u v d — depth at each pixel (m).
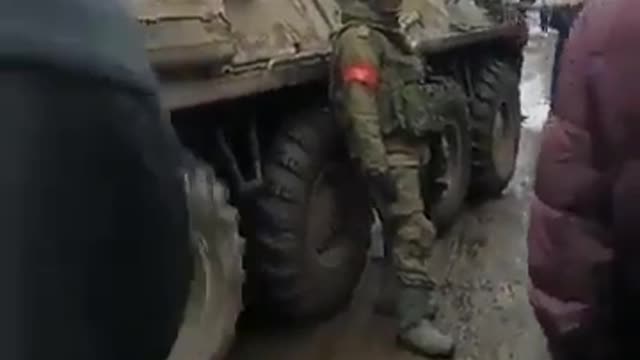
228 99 3.93
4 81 0.95
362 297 5.54
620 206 1.73
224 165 4.30
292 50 4.51
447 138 6.25
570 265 1.81
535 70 14.97
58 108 0.97
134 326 1.06
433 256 6.27
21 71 0.95
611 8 1.71
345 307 5.36
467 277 5.99
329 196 4.85
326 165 4.79
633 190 1.71
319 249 4.82
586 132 1.75
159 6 3.51
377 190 4.64
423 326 4.85
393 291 5.25
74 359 1.00
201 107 3.88
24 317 0.97
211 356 3.58
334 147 4.80
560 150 1.78
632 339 1.85
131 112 1.01
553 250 1.82
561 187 1.79
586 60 1.73
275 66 4.32
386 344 4.95
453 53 6.86
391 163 4.62
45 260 0.98
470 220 7.11
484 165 7.23
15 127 0.95
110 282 1.02
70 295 1.00
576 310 1.83
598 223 1.78
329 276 4.89
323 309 4.96
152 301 1.07
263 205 4.53
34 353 0.98
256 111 4.59
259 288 4.65
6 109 0.95
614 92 1.70
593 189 1.76
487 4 7.40
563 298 1.85
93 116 0.98
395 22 4.67
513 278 6.00
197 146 4.20
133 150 1.01
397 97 4.62
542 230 1.84
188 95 3.66
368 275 5.86
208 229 3.63
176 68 3.52
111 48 1.01
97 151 0.99
